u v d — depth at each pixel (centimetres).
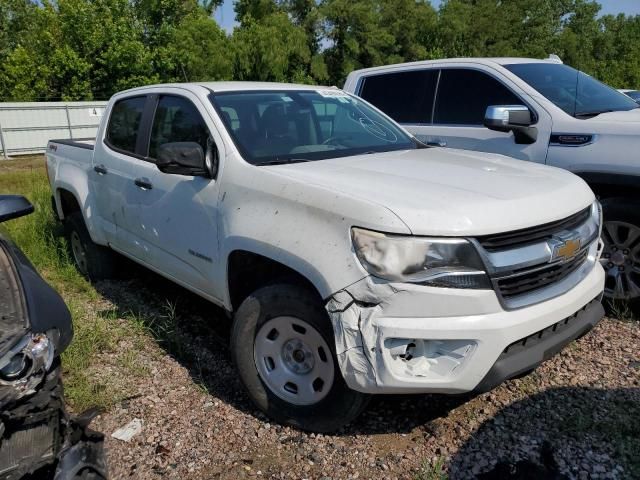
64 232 594
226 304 343
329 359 279
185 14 3169
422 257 244
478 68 526
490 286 250
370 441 296
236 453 290
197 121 371
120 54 2748
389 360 250
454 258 246
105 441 301
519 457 279
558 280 285
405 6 3412
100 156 478
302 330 290
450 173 313
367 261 250
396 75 596
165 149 336
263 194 303
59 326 233
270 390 307
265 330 303
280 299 292
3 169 1617
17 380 197
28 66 2759
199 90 386
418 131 559
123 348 400
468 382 252
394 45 3459
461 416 315
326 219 269
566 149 441
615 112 454
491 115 441
